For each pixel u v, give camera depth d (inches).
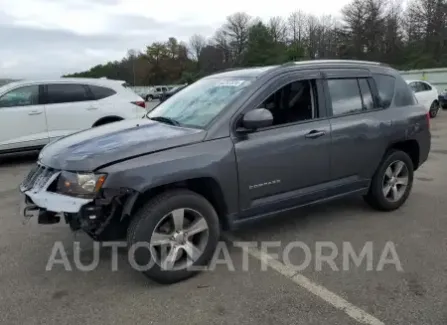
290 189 160.2
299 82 163.8
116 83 371.6
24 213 139.6
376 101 188.5
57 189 128.6
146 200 133.3
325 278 137.9
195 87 182.2
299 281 136.3
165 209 131.2
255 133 149.5
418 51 2402.8
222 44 3346.5
